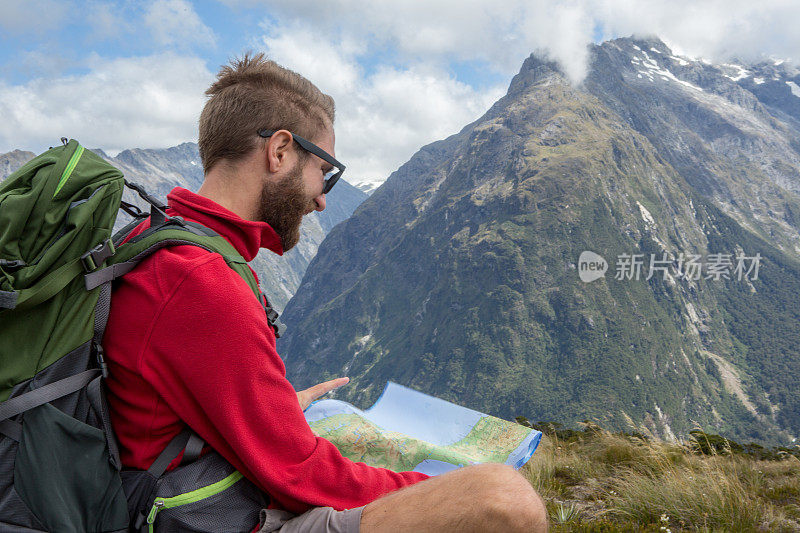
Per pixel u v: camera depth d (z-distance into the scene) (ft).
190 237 4.09
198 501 3.75
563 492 20.27
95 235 3.68
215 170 4.69
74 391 3.59
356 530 3.46
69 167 3.74
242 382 3.68
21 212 3.41
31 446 3.47
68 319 3.59
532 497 3.25
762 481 23.32
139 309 3.74
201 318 3.68
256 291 4.50
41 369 3.49
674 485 18.13
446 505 3.26
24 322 3.50
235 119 4.58
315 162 4.94
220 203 4.61
